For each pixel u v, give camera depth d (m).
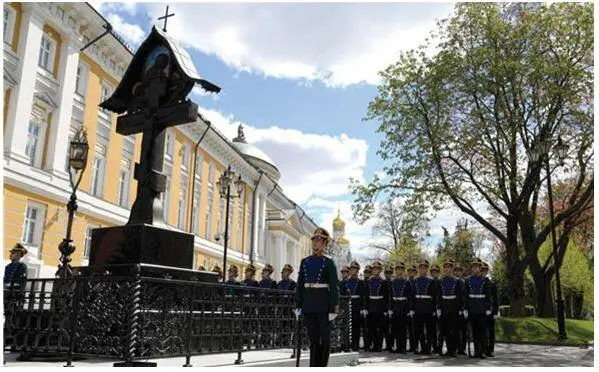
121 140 27.34
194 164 36.78
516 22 22.67
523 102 22.55
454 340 13.20
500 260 41.38
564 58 21.61
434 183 23.05
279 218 55.97
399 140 23.31
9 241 19.45
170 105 8.72
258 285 15.04
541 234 22.80
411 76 22.94
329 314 7.27
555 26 21.66
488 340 13.48
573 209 22.31
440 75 22.16
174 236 8.16
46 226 21.31
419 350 14.80
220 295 7.36
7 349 6.97
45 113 21.84
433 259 49.12
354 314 14.63
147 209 8.36
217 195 41.28
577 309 40.22
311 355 7.32
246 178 48.19
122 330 6.12
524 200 23.77
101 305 6.37
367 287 14.61
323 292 7.34
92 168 24.84
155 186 8.54
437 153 22.48
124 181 28.14
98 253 8.17
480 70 22.31
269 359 7.79
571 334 20.17
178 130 34.59
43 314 6.82
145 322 6.23
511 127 21.92
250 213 49.47
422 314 13.78
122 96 9.45
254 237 49.31
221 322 7.31
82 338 6.41
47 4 21.39
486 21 22.31
